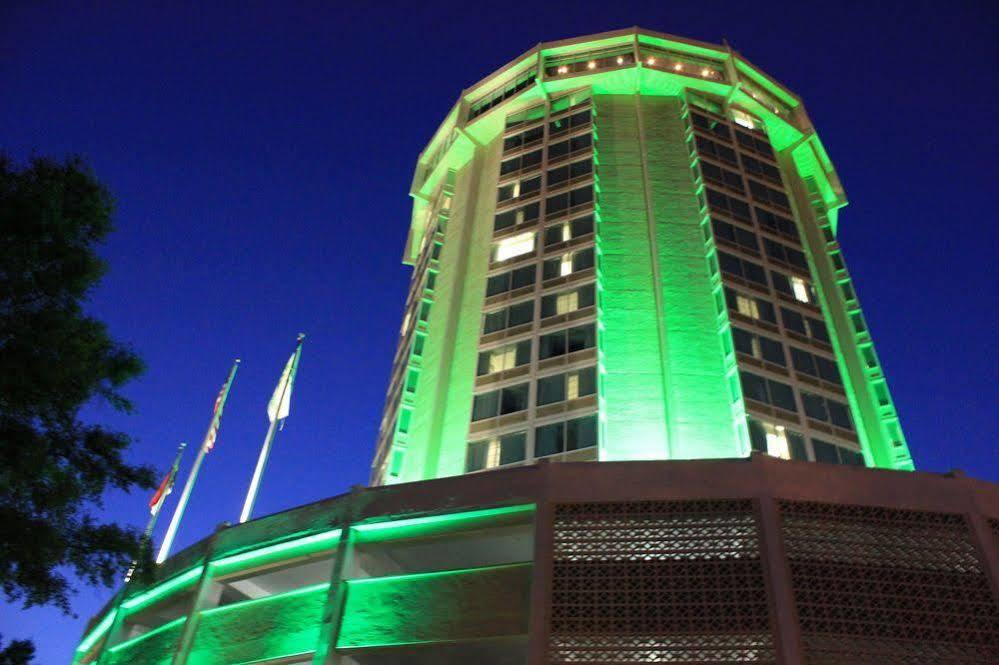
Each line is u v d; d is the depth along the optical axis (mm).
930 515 23109
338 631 24406
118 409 16781
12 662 14781
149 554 16828
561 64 52938
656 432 32781
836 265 45750
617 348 36156
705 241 40750
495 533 25172
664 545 22547
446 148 57062
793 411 34062
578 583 22094
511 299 39844
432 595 24172
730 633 20359
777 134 51719
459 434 35469
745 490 23250
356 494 27438
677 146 46469
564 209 43031
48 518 15602
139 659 30203
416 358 42188
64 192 16188
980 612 21016
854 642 20109
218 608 28344
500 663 24406
